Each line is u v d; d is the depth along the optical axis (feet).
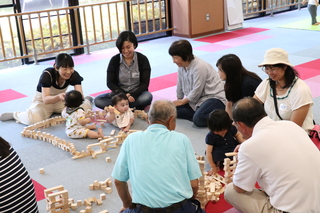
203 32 29.30
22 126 14.60
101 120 14.38
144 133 7.30
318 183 7.02
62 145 12.52
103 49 26.99
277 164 7.09
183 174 7.09
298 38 26.30
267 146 7.17
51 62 24.48
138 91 14.70
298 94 9.42
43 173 11.23
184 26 28.84
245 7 33.04
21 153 12.44
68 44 25.55
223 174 10.57
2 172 7.03
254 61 21.54
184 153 7.16
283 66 9.32
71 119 13.24
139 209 7.03
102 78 20.25
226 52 23.88
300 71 19.21
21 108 16.58
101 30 25.54
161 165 6.95
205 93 13.79
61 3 24.90
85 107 14.83
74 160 11.85
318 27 28.96
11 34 22.45
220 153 10.42
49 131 14.01
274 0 34.99
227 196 8.23
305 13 35.22
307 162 7.06
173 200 6.91
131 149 7.22
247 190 7.61
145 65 14.89
